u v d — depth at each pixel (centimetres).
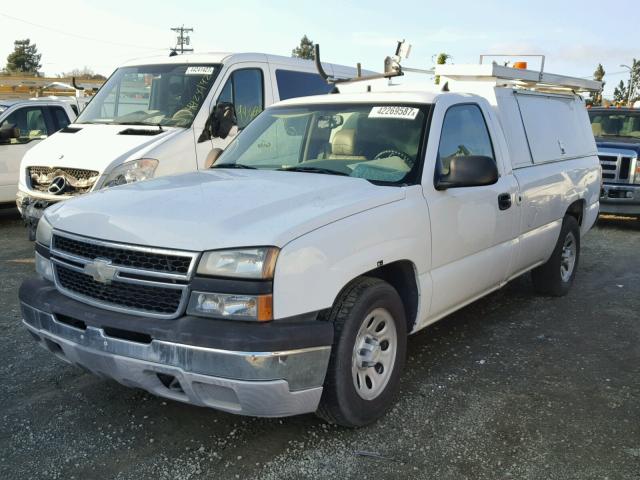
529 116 582
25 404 392
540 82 602
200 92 741
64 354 354
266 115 509
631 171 1047
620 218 1201
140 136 695
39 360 459
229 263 301
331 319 334
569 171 622
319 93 883
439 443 353
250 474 322
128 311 319
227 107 713
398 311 379
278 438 355
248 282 300
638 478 322
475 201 451
